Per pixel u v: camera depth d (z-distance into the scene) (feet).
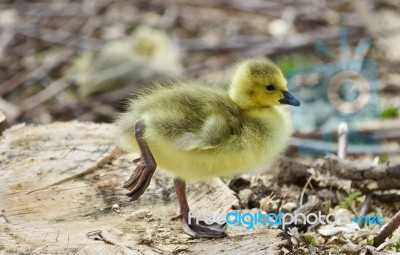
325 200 37.73
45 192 33.47
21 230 30.58
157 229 30.96
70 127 39.88
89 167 35.47
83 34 77.46
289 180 38.40
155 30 76.64
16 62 73.82
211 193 34.14
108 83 68.18
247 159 30.12
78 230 30.76
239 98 31.30
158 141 29.27
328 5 81.10
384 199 37.96
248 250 29.17
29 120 64.85
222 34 77.36
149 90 31.83
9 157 36.32
